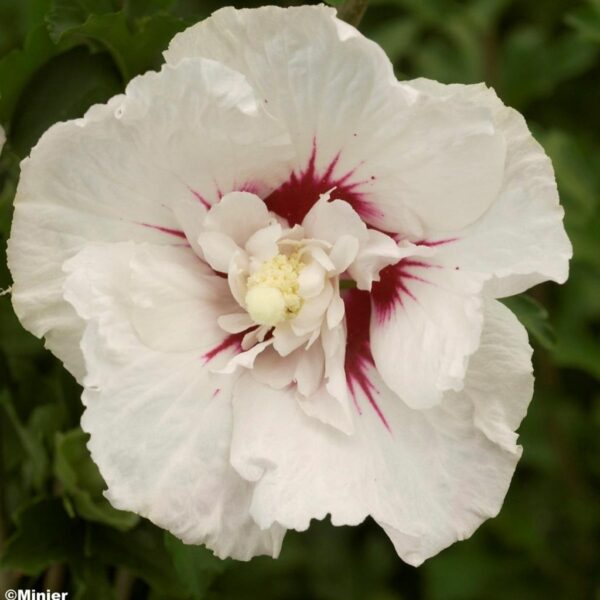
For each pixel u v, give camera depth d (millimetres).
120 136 427
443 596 619
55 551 499
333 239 441
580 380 663
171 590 499
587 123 681
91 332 427
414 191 433
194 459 435
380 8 683
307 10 417
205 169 435
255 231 443
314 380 444
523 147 427
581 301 622
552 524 633
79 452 496
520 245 428
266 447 437
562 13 675
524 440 620
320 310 441
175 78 417
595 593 618
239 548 438
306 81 425
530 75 631
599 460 625
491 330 434
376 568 664
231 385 441
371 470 439
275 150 432
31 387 530
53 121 479
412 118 424
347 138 432
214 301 447
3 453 525
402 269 443
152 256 437
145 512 430
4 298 507
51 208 435
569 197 601
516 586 621
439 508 438
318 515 430
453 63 649
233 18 422
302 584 659
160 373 434
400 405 443
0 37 604
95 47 478
